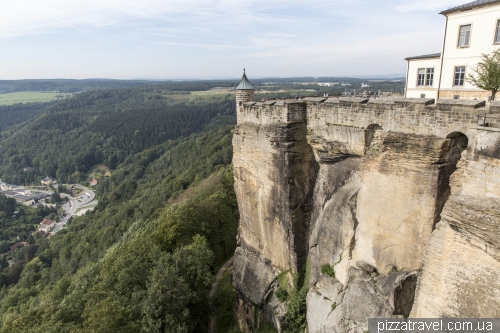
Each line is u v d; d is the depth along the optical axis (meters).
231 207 52.50
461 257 12.47
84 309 26.47
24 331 24.86
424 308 14.02
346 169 21.09
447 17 28.08
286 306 25.22
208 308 30.12
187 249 32.62
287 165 23.62
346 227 20.62
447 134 14.75
